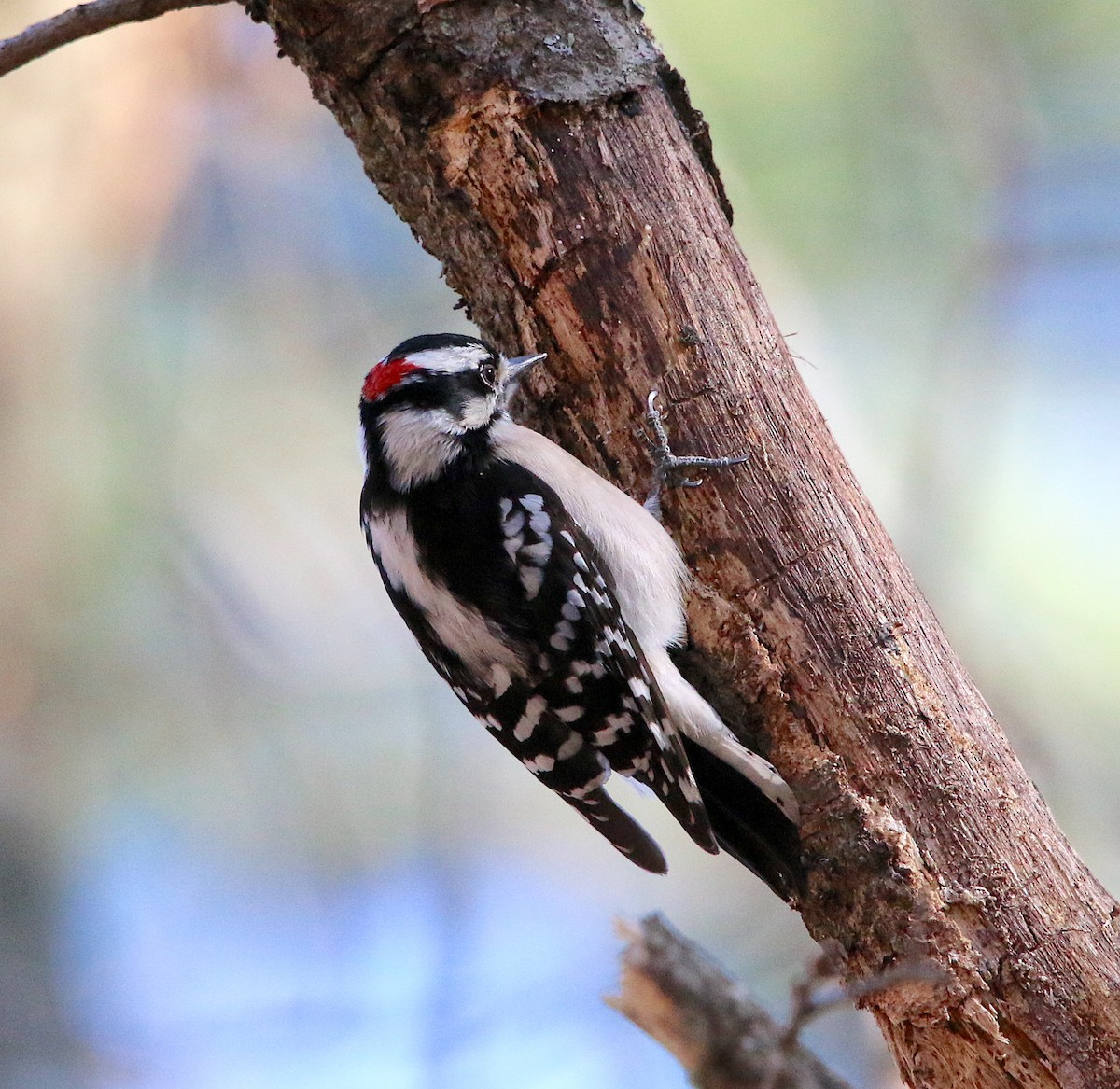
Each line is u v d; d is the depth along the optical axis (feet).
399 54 21.36
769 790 20.85
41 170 37.68
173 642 38.88
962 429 36.24
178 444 38.75
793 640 21.17
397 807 39.55
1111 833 33.73
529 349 22.54
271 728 39.34
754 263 36.76
